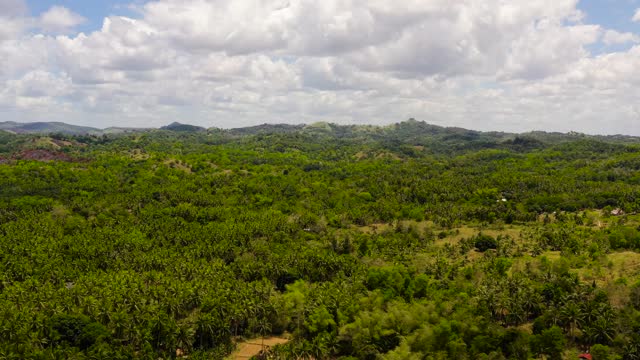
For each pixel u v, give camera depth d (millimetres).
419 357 121250
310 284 185625
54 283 172625
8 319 131375
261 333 157500
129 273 174625
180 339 138375
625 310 133500
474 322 132750
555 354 122000
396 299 153625
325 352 134625
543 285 151000
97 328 132625
